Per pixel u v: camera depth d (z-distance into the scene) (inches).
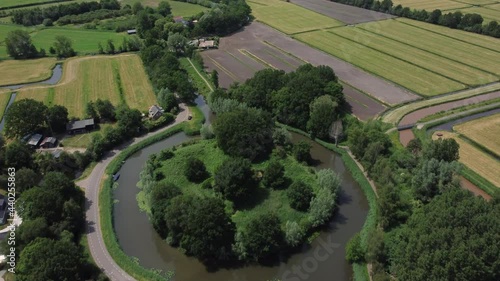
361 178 5625.0
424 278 3479.3
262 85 7283.5
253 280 4291.3
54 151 6240.2
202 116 7377.0
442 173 4788.4
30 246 3932.1
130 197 5467.5
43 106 6727.4
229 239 4456.2
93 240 4635.8
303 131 6830.7
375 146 5625.0
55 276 3730.3
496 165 5772.6
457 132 6584.6
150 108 7386.8
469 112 7150.6
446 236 3577.8
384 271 4005.9
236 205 5054.1
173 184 5167.3
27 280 3641.7
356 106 7504.9
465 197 4052.7
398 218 4603.8
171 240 4606.3
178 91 7834.6
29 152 5807.1
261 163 5762.8
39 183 5300.2
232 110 6456.7
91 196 5374.0
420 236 3700.8
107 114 7199.8
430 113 7199.8
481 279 3378.4
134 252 4589.1
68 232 4441.4
